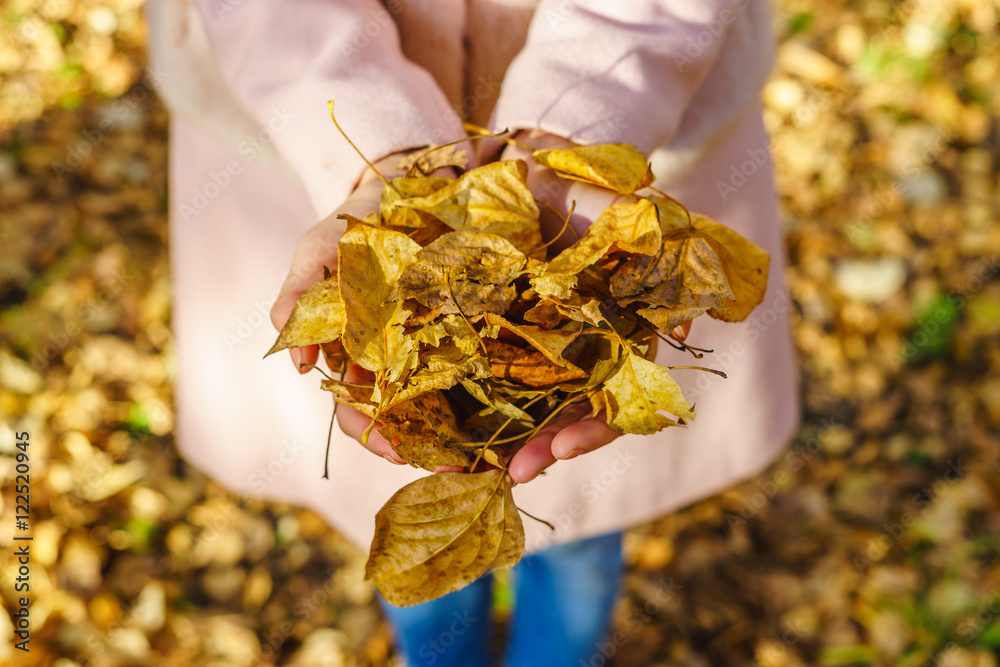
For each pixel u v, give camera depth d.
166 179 1.98
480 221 0.75
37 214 1.87
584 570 1.09
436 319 0.72
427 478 0.70
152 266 1.84
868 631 1.40
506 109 0.82
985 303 1.73
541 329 0.72
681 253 0.73
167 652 1.40
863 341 1.73
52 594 1.41
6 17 2.20
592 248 0.73
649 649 1.41
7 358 1.67
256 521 1.56
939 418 1.62
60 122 2.05
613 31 0.80
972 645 1.36
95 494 1.54
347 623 1.46
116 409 1.66
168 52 0.88
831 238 1.86
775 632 1.43
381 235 0.72
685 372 0.96
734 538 1.53
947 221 1.85
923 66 2.07
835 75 2.09
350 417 0.74
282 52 0.81
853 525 1.52
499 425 0.74
